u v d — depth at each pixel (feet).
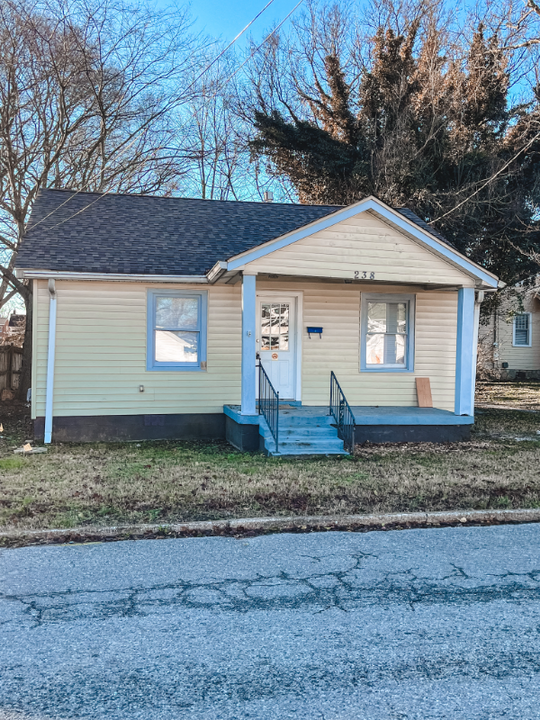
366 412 37.45
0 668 10.83
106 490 23.32
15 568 15.83
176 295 37.24
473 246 65.41
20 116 54.29
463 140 65.87
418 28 78.07
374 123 75.00
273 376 38.93
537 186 62.28
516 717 9.48
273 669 10.88
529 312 89.92
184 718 9.37
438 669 10.93
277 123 75.82
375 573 15.72
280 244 32.60
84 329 35.91
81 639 11.95
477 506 21.89
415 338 40.88
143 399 36.86
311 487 24.12
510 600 14.07
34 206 41.32
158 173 64.80
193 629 12.42
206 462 29.32
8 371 55.42
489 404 59.47
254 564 16.31
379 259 34.45
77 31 54.24
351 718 9.41
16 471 26.84
